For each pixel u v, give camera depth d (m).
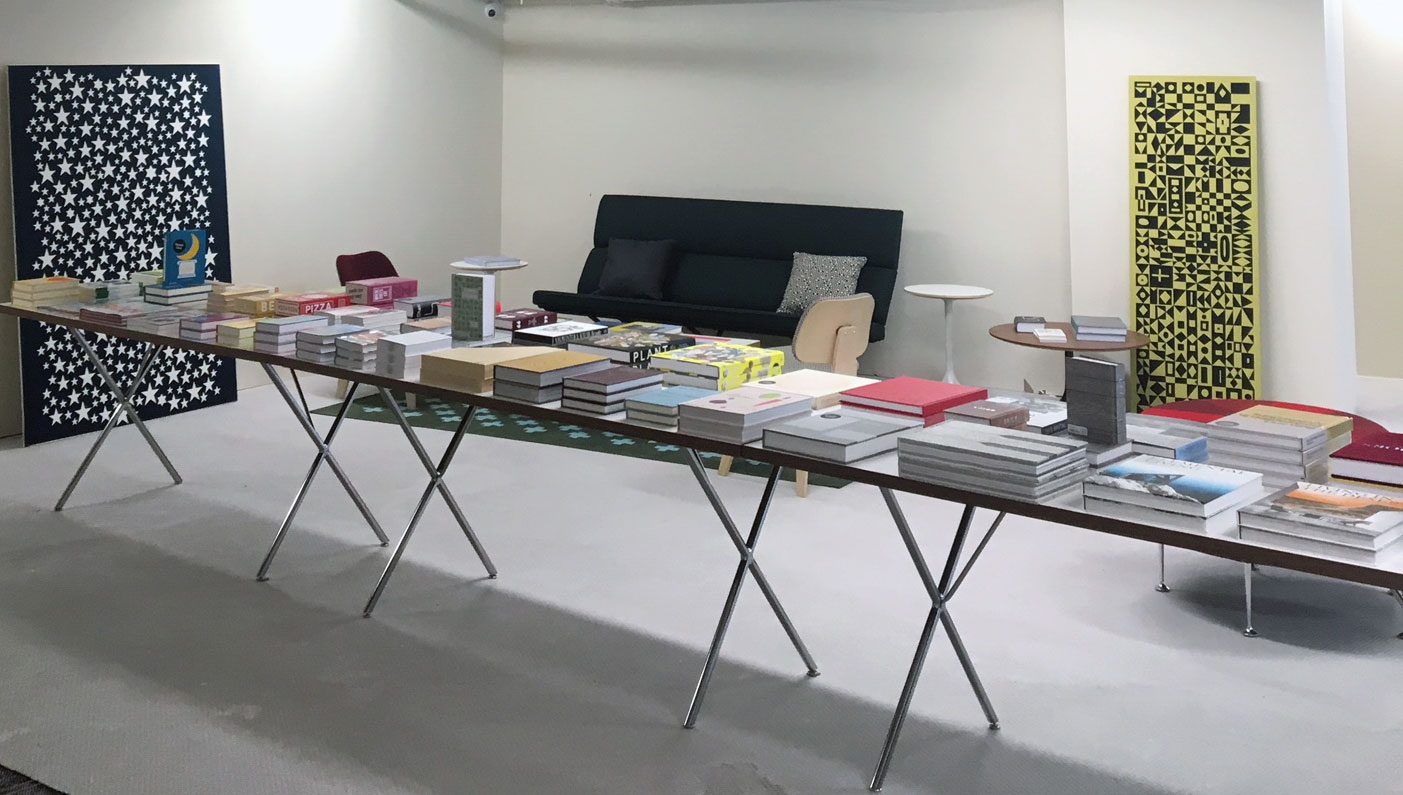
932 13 7.61
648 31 8.63
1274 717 3.25
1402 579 2.05
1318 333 6.60
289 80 7.60
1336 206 6.56
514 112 9.30
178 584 4.20
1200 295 6.81
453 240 9.03
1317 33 6.38
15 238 6.08
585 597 4.14
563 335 3.90
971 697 3.38
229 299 4.45
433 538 4.73
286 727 3.17
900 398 3.06
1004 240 7.60
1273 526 2.22
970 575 4.35
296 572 4.34
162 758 3.00
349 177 8.10
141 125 6.64
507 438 6.36
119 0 6.54
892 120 7.84
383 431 6.46
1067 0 6.92
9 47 6.06
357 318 4.27
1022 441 2.63
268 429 6.47
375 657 3.63
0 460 5.79
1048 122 7.36
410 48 8.48
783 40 8.13
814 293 7.56
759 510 3.29
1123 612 4.00
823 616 3.97
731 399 3.09
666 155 8.69
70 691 3.36
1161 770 2.99
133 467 5.69
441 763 3.00
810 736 3.17
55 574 4.27
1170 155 6.79
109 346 6.43
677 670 3.56
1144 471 2.51
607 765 3.01
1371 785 2.91
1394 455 2.66
